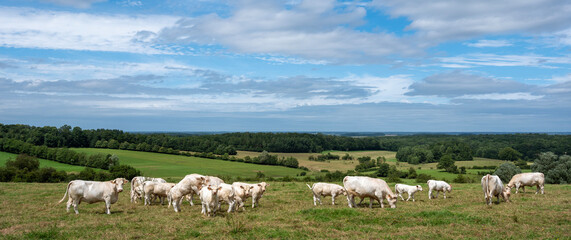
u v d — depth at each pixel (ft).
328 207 57.98
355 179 59.98
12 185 104.17
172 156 330.95
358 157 385.70
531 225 43.80
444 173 256.11
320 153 401.70
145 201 65.72
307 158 367.04
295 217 49.39
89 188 54.54
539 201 63.57
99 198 54.95
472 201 66.33
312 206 61.98
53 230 41.75
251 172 271.90
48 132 318.04
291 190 90.58
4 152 280.72
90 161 257.75
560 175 172.65
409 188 72.64
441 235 39.42
